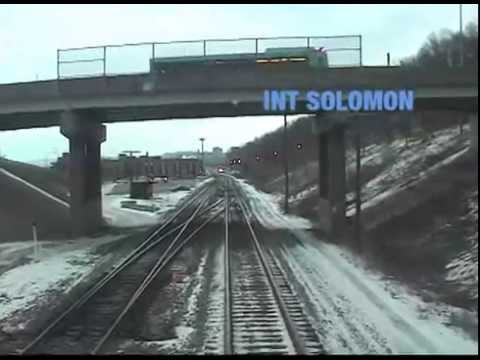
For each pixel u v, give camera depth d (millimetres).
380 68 28609
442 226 24547
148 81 30969
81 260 25031
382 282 19109
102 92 31562
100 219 38125
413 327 13555
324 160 36500
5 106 32938
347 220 33312
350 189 44000
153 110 34531
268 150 120250
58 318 14672
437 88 28391
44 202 38938
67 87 31984
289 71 29438
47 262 24531
